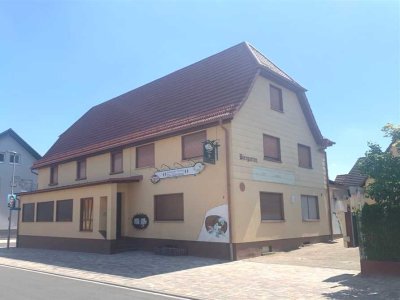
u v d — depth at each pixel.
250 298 9.71
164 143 20.66
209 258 17.59
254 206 18.61
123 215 22.08
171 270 14.34
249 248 17.80
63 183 27.89
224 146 18.02
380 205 12.10
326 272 13.19
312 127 24.14
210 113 19.00
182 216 19.34
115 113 28.42
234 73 20.94
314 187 23.45
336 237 24.89
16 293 10.18
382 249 12.00
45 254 21.23
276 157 20.95
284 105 22.17
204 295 10.12
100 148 24.34
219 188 17.94
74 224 22.92
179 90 23.78
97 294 10.13
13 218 39.72
